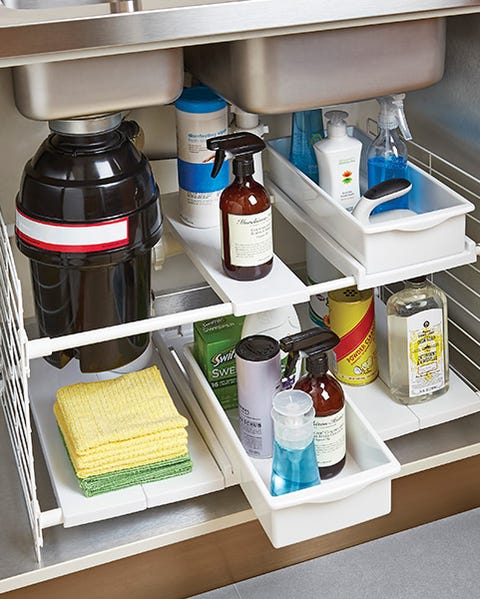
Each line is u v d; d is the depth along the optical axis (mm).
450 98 1514
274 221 1826
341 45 1268
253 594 1486
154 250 1639
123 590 1446
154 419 1395
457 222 1381
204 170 1480
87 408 1416
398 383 1527
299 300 1346
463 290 1613
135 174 1325
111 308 1390
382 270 1371
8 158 1615
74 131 1296
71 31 1110
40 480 1494
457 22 1455
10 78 1545
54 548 1381
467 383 1600
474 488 1616
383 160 1475
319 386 1330
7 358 1438
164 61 1217
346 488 1259
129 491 1382
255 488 1287
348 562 1533
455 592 1466
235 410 1534
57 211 1292
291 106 1297
